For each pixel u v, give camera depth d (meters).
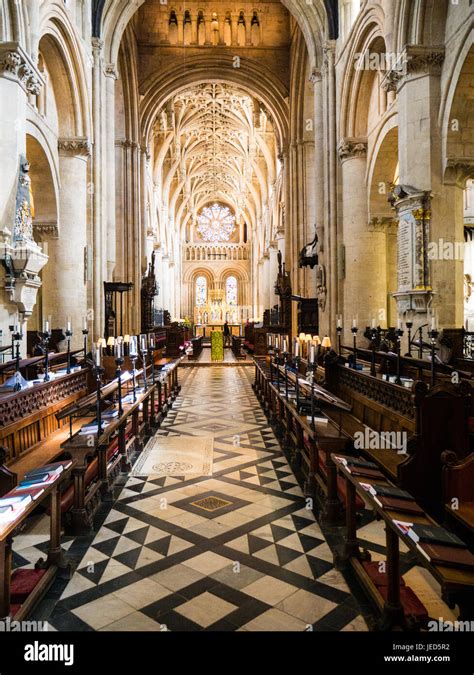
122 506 5.73
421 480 4.91
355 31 12.99
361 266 14.17
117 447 7.38
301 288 22.84
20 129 8.76
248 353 30.97
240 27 24.09
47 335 8.94
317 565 4.27
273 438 9.20
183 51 23.75
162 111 28.05
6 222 8.49
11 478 4.32
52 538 4.05
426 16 9.46
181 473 7.00
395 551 3.21
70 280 13.19
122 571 4.17
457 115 9.27
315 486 6.00
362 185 14.22
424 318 9.54
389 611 3.21
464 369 8.61
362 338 14.06
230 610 3.57
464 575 2.38
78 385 9.52
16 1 8.66
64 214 13.20
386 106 12.73
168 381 14.30
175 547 4.65
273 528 5.10
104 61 15.71
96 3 14.97
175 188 42.69
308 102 22.83
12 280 8.45
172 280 43.78
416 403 4.95
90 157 14.61
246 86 24.48
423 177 9.59
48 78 12.45
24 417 6.34
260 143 33.47
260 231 43.53
